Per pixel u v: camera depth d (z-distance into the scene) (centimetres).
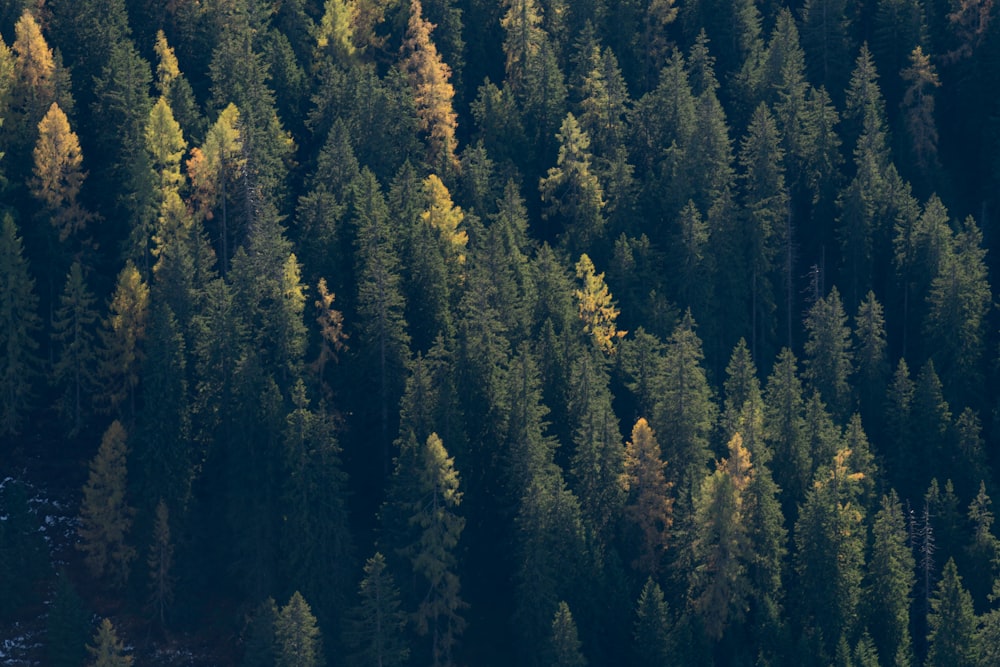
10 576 18150
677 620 18738
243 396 18400
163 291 19350
